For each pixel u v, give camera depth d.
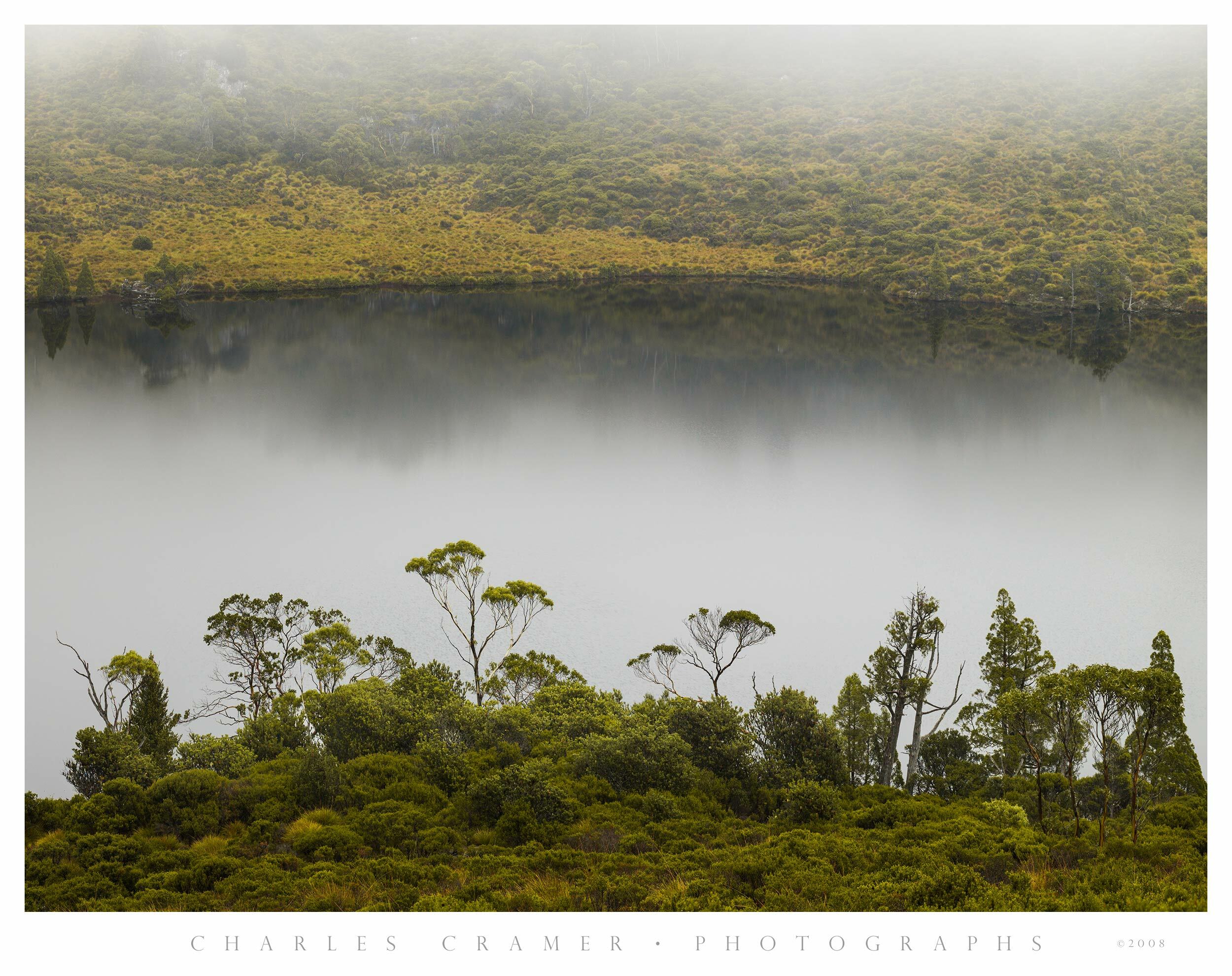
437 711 37.91
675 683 53.75
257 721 37.72
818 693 52.47
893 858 25.58
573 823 29.09
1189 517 90.06
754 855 25.66
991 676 39.44
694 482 108.50
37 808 27.98
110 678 36.16
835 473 109.81
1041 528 87.00
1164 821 29.67
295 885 23.44
